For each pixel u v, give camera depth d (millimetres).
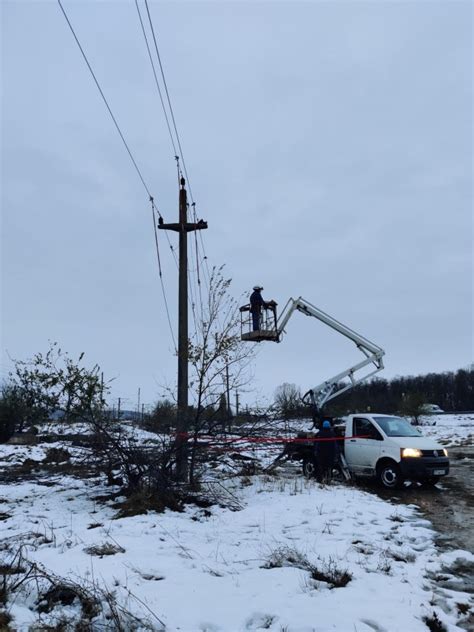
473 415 55250
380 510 9047
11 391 10781
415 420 41719
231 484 11727
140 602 4590
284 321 16609
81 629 4047
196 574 5457
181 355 12086
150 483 9727
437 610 4773
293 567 5848
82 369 10188
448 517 8805
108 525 7625
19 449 18500
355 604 4742
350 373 16406
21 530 7395
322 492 10633
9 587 4820
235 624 4262
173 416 10844
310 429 14664
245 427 11359
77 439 10562
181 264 13297
